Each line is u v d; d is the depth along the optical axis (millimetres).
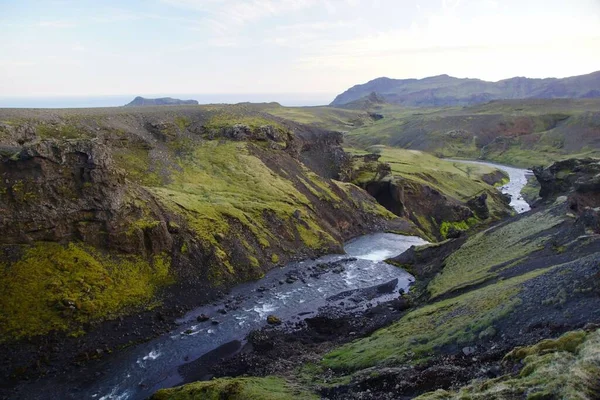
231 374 48625
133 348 56156
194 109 145125
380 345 45719
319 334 59000
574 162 105500
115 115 116250
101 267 65500
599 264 39250
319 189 120625
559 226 68312
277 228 95062
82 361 52531
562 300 36562
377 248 104562
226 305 68875
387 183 142375
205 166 112312
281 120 156750
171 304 66562
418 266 86375
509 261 62344
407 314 58188
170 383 47906
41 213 63781
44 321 55312
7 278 57469
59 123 97625
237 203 96750
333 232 106562
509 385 24953
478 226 116625
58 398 45500
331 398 34875
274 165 122000
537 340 32719
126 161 99375
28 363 50469
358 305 69000
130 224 71812
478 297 48625
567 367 24766
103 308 60625
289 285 78062
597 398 21594
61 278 60719
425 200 149000
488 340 36469
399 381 34281
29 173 64625
